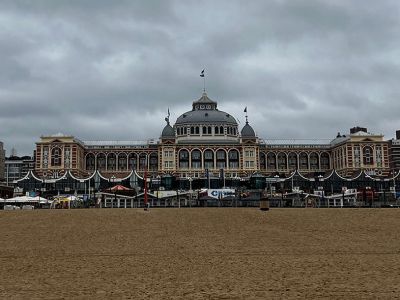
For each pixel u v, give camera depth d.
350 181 187.50
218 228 66.25
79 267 39.91
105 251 48.47
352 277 34.69
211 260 42.75
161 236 59.22
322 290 30.88
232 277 35.31
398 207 113.00
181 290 31.41
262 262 41.44
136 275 36.47
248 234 60.25
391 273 35.94
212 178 198.00
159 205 136.50
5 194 195.25
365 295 29.42
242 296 29.59
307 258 43.19
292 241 54.22
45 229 66.38
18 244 53.44
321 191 162.75
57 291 31.42
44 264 41.38
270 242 53.66
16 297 29.84
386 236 57.50
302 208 107.31
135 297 29.64
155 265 40.66
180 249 49.44
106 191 151.38
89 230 65.12
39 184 186.75
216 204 132.12
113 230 65.06
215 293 30.47
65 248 50.47
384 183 187.25
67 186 184.12
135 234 61.12
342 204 130.00
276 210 96.25
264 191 156.25
